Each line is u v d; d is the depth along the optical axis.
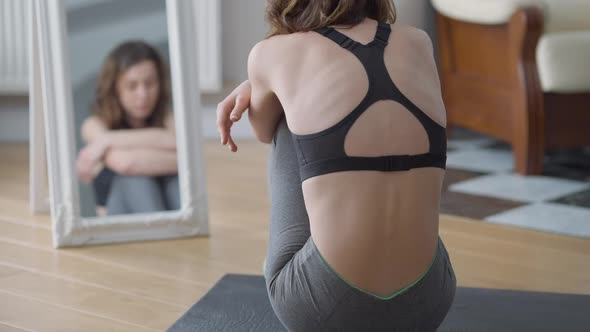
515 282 2.23
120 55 2.53
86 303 2.01
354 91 1.39
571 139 3.48
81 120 2.50
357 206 1.38
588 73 3.38
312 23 1.48
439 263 1.44
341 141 1.38
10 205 2.86
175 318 1.93
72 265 2.29
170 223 2.54
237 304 2.00
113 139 2.52
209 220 2.74
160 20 2.57
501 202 3.03
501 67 3.66
